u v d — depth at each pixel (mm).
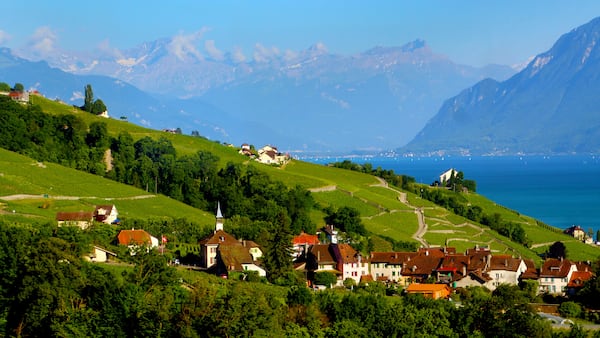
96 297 166750
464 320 184000
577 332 181250
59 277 166750
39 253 170000
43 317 162000
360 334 174250
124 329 159000
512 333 178500
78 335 155625
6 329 165000
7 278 170875
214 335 152500
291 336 164250
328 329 175375
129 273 184875
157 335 154500
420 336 173125
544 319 192625
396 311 182875
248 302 159375
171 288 176125
